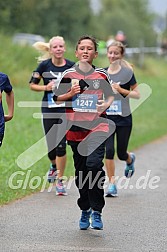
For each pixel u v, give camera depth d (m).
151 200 14.31
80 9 64.25
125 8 83.75
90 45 11.68
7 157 18.16
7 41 41.38
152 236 11.49
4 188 14.89
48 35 60.81
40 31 59.91
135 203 14.00
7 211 13.04
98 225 11.53
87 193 11.71
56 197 14.45
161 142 24.48
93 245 10.88
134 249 10.73
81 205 11.77
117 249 10.70
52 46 15.02
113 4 81.31
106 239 11.26
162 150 22.12
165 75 59.03
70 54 38.91
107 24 75.88
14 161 17.73
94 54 11.75
